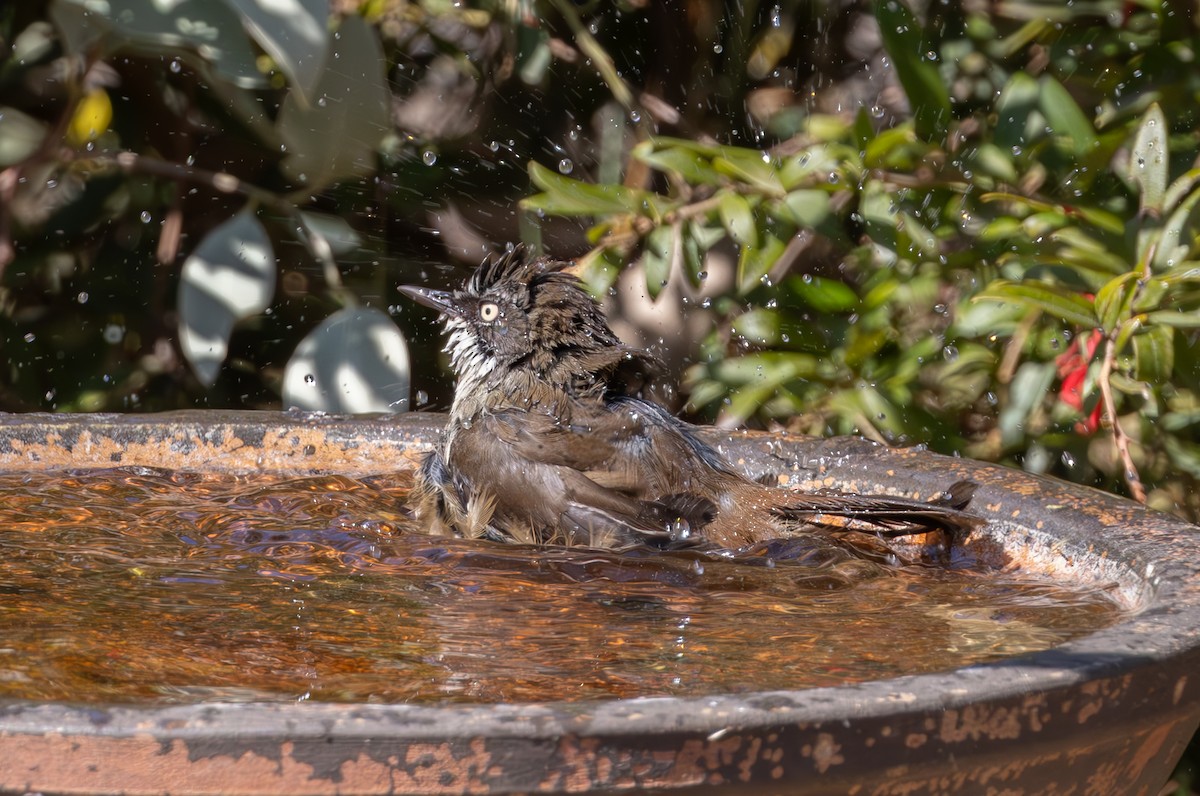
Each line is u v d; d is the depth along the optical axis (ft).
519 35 42.14
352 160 39.83
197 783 12.00
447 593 20.17
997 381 34.09
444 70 46.42
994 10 36.32
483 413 26.86
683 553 23.11
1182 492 33.65
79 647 16.47
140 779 11.99
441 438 27.68
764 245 34.58
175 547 22.13
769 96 44.60
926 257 33.45
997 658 16.74
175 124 45.50
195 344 39.40
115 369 46.96
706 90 44.50
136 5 36.52
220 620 18.15
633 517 24.73
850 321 35.60
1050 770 14.28
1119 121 33.63
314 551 22.33
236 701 13.79
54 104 45.83
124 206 45.91
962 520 22.57
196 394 47.14
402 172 45.47
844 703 12.85
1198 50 32.91
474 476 25.91
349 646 17.16
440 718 12.20
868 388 34.47
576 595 20.31
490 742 12.10
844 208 36.42
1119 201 33.40
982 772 13.73
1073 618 18.92
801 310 36.88
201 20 36.70
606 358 27.45
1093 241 31.17
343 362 38.24
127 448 28.25
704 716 12.47
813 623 18.75
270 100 44.68
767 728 12.57
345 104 38.86
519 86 45.68
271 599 19.38
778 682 15.83
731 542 24.18
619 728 12.27
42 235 46.19
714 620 18.90
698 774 12.51
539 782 12.23
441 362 46.21
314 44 34.78
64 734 11.96
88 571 20.40
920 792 13.48
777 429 33.81
